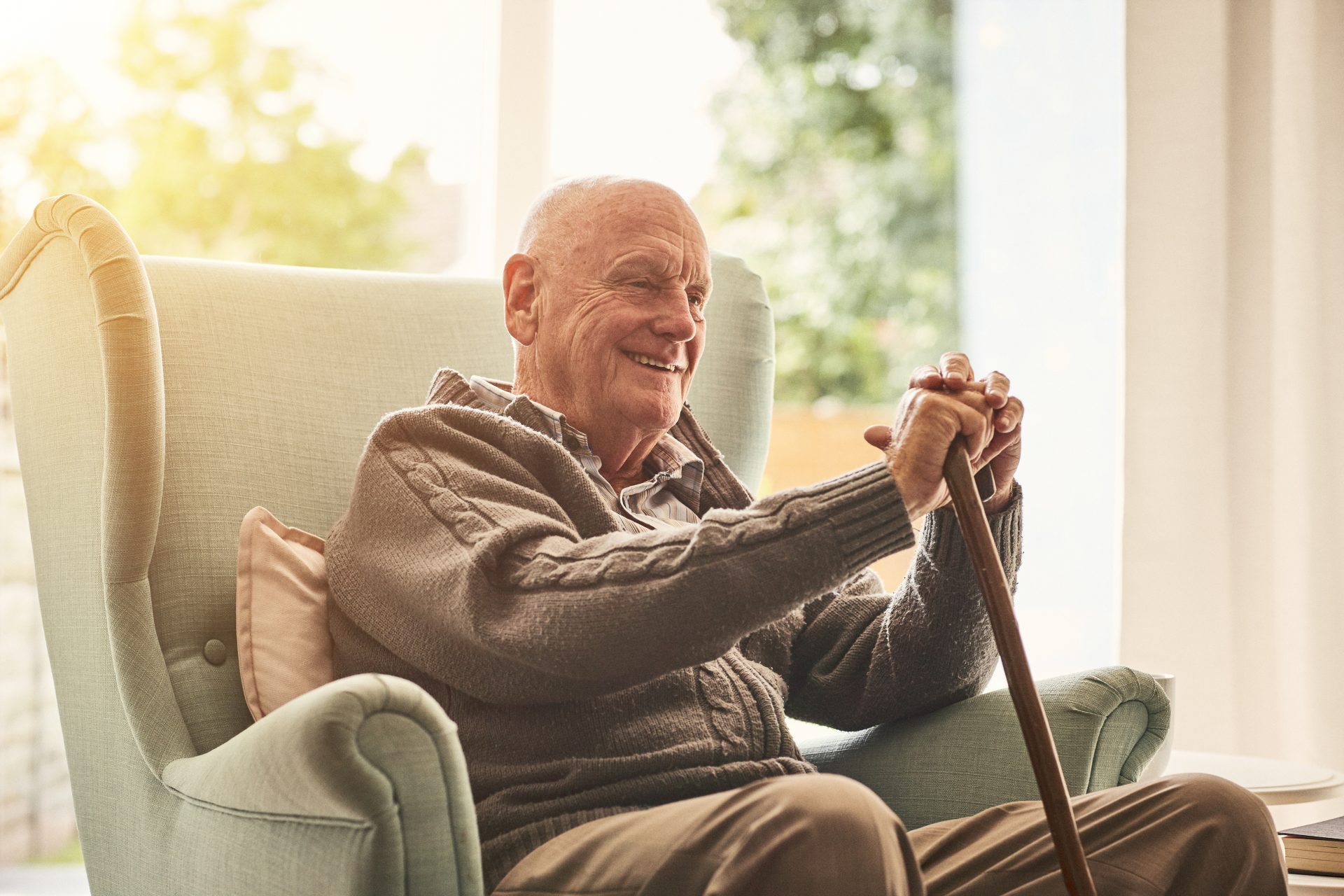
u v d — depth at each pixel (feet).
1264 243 7.88
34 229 4.19
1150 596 7.64
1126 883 3.43
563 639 3.26
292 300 5.02
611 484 4.53
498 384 4.61
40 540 4.31
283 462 4.65
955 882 3.58
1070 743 4.15
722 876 2.76
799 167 12.12
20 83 7.61
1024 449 8.95
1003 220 9.89
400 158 8.24
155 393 3.97
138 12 7.89
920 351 12.08
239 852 3.22
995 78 10.09
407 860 2.83
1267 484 7.79
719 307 5.78
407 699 2.86
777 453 11.50
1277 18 7.84
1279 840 3.52
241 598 4.08
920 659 4.33
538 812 3.46
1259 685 7.71
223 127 8.12
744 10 11.92
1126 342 7.75
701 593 3.19
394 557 3.72
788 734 3.96
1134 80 7.82
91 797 4.11
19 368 4.39
